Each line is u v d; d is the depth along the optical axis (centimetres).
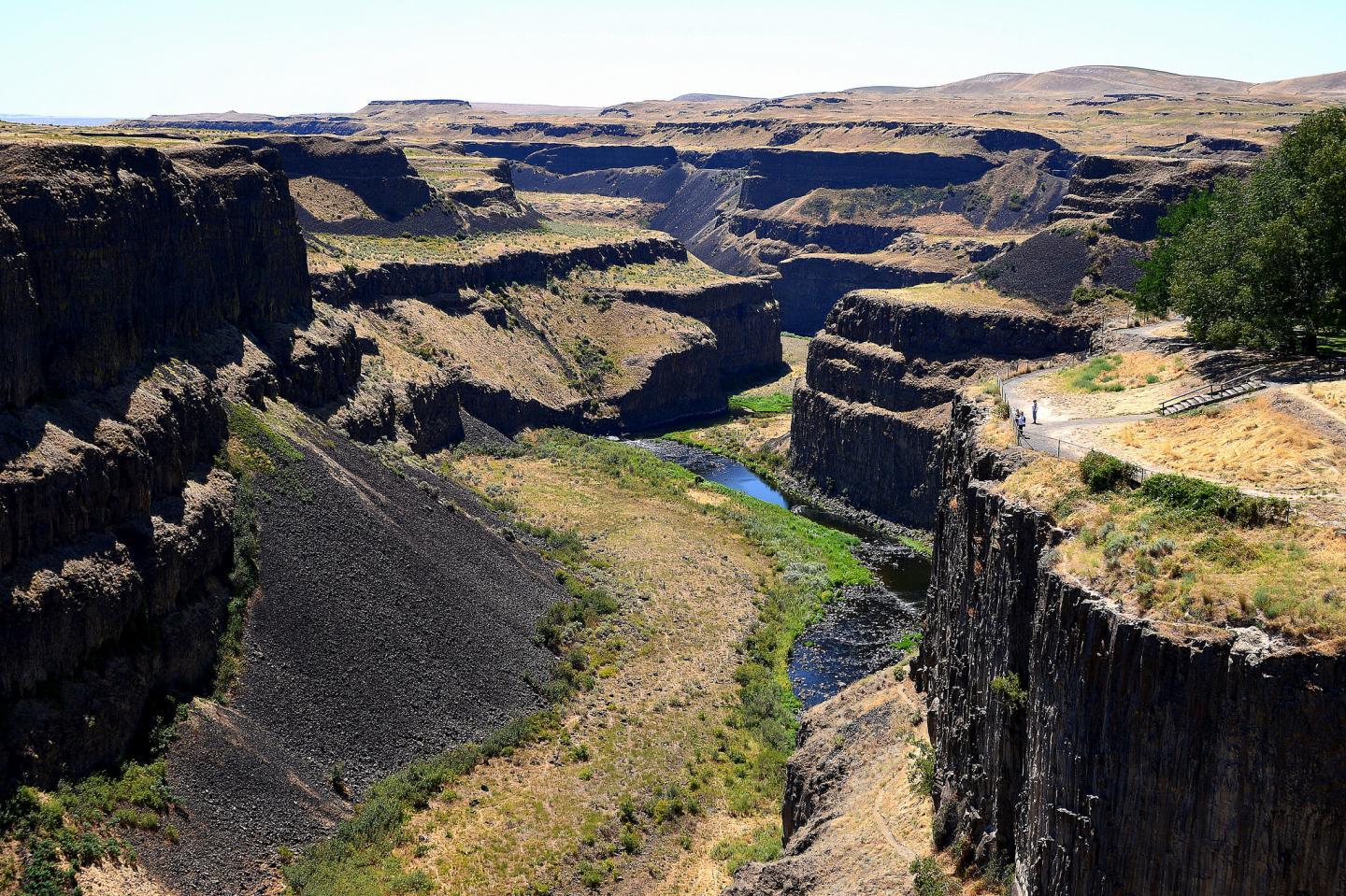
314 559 8425
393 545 9306
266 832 6397
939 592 6788
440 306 18750
